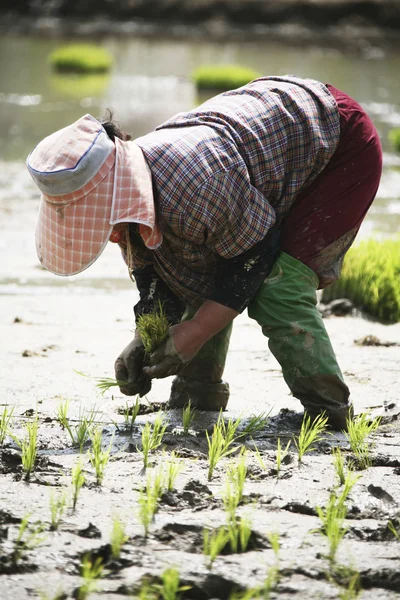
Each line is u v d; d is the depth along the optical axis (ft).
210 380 37.68
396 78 204.44
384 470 30.53
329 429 35.47
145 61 230.89
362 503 27.43
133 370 34.63
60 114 145.28
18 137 125.49
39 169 29.32
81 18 313.32
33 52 237.66
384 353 48.73
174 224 30.78
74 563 23.13
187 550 24.14
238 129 32.09
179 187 30.32
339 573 22.91
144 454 30.42
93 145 29.48
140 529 25.05
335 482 29.17
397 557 23.75
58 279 66.08
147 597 21.25
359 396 40.78
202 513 26.27
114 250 76.89
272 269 34.01
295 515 26.40
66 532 24.76
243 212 31.45
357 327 54.85
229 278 32.73
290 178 33.14
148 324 33.40
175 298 36.04
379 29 305.12
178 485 28.35
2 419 33.83
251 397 40.50
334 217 33.83
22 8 312.29
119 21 312.29
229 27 307.58
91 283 65.46
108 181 29.71
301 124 32.99
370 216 89.61
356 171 33.99
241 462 28.58
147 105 156.35
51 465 30.40
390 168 114.21
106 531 24.89
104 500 27.12
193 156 30.63
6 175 102.63
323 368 34.65
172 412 37.60
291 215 34.01
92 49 223.92
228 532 24.80
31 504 26.58
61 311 57.00
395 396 40.88
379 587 22.68
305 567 23.09
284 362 35.01
